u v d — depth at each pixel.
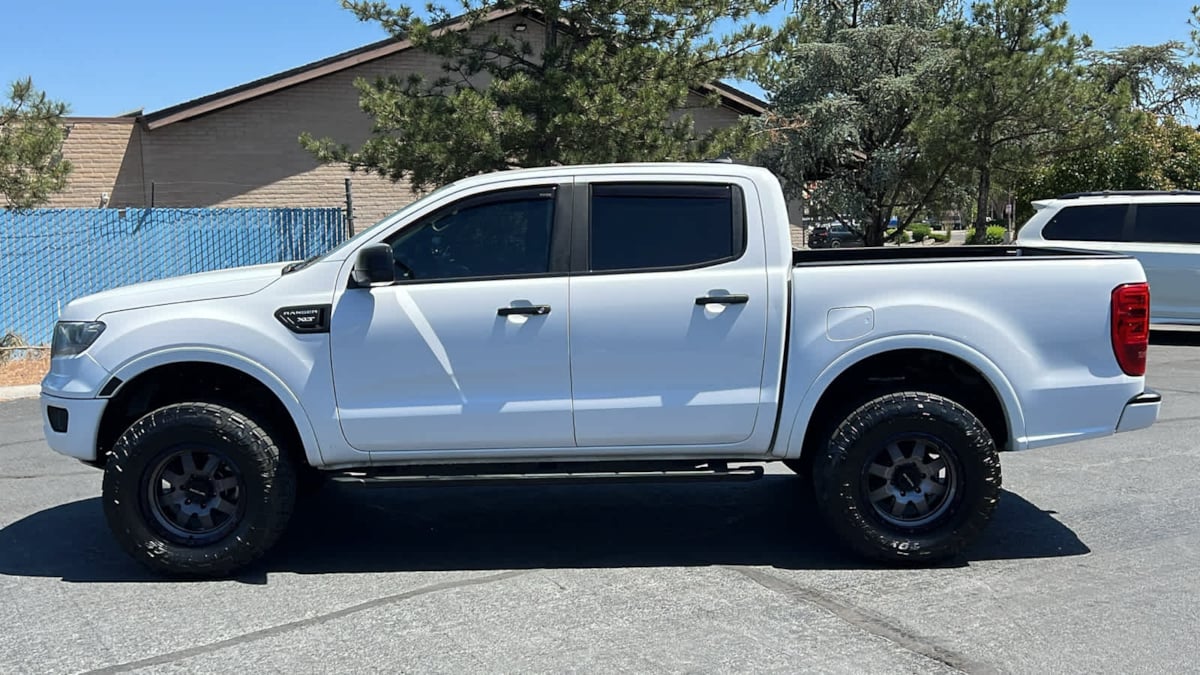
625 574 5.16
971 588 4.86
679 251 5.15
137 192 17.08
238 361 5.07
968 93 16.72
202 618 4.63
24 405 10.42
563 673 3.97
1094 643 4.18
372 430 5.10
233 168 17.47
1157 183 19.38
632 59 12.07
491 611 4.66
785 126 17.22
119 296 5.24
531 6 13.19
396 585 5.05
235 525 5.12
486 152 11.80
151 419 5.07
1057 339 5.11
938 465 5.16
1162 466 7.18
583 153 11.88
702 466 5.34
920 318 5.04
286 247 14.46
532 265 5.15
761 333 5.06
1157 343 13.80
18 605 4.82
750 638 4.29
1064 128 16.81
